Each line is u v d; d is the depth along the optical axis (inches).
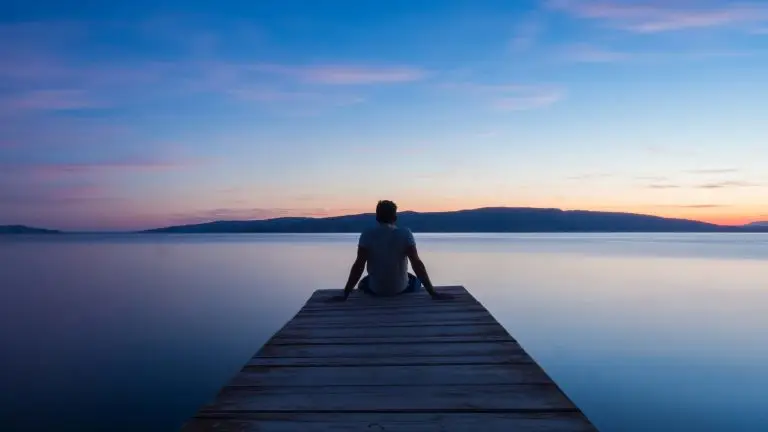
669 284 997.2
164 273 1348.4
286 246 3560.5
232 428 87.7
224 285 1006.4
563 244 4047.7
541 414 93.4
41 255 2495.1
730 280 1088.2
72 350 450.3
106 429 264.2
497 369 121.0
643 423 274.8
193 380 357.1
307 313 195.8
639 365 391.9
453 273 1221.7
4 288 990.4
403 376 116.1
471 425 88.5
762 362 399.5
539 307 682.8
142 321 597.9
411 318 183.5
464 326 169.2
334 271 1315.2
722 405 300.5
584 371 375.2
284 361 129.0
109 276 1267.2
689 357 414.9
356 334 159.2
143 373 375.2
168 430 264.7
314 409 96.2
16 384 346.9
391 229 225.0
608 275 1209.4
